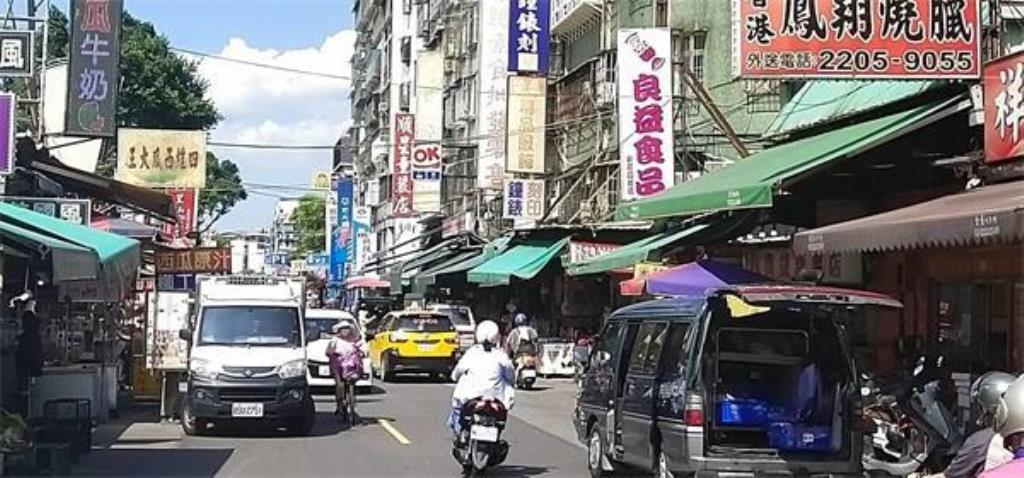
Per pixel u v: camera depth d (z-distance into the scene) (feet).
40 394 54.44
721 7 102.83
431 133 169.17
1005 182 48.60
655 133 83.66
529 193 122.21
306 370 64.28
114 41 75.20
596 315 120.26
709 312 39.65
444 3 200.23
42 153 74.49
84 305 77.10
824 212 67.46
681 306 42.01
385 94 269.03
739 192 54.54
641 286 68.49
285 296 67.46
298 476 48.24
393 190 178.60
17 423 45.62
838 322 40.83
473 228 163.22
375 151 273.33
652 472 42.60
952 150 55.47
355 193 288.51
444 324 109.60
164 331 73.56
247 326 65.82
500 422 47.50
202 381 62.18
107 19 75.05
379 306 198.18
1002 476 14.90
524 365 100.89
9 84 97.40
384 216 253.65
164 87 168.86
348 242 255.09
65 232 53.67
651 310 45.19
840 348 40.63
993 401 25.45
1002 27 55.01
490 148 147.33
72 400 51.75
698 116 99.04
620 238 97.14
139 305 82.07
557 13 132.36
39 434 48.98
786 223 68.69
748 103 94.27
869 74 49.44
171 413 69.41
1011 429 16.21
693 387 39.34
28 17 72.33
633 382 44.78
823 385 40.45
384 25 277.03
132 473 48.26
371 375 93.50
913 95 56.70
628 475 48.08
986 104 48.52
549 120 125.80
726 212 66.44
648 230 91.09
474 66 171.53
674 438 40.24
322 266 298.56
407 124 169.07
